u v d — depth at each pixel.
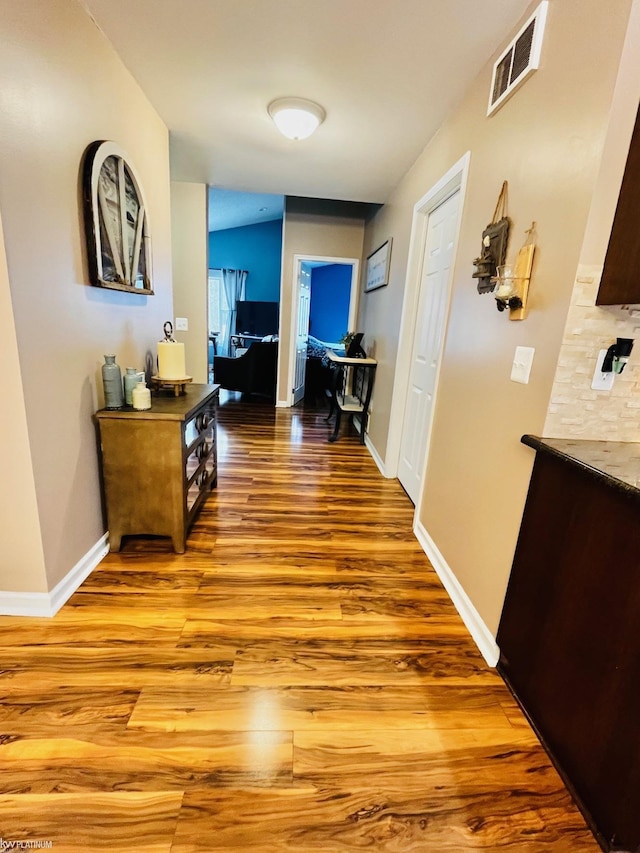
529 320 1.34
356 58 1.79
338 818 0.99
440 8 1.47
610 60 1.02
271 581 1.88
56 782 1.02
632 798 0.88
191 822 0.96
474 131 1.83
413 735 1.21
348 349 4.12
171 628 1.55
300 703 1.28
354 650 1.51
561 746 1.12
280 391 5.44
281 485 2.97
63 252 1.52
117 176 1.84
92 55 1.63
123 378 1.93
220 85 2.06
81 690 1.28
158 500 1.95
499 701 1.34
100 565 1.90
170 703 1.25
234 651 1.47
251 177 3.45
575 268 1.12
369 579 1.94
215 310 8.58
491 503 1.56
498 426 1.52
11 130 1.21
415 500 2.71
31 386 1.38
